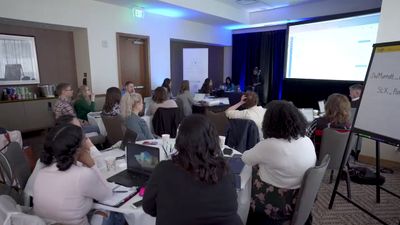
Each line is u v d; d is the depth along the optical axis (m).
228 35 8.14
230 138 2.46
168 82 5.33
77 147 1.27
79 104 3.89
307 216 1.47
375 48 2.09
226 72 8.67
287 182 1.46
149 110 3.68
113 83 5.17
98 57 4.87
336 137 2.28
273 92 7.64
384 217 2.21
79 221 1.25
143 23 5.54
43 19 4.04
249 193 1.58
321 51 5.00
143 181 1.50
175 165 0.93
